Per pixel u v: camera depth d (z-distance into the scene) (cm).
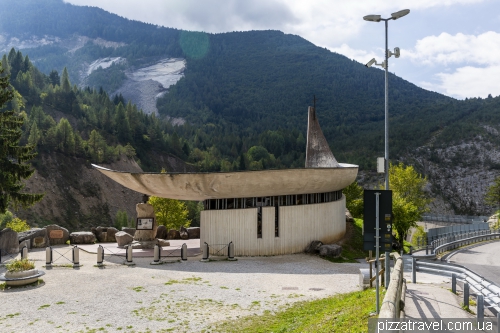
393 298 761
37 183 9688
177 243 2980
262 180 2353
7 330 1156
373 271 1834
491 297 1177
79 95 17588
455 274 1398
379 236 937
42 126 11994
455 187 12600
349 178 2866
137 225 2725
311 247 2600
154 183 2378
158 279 1789
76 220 9606
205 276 1880
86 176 10900
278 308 1401
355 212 4797
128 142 14238
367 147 15600
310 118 3519
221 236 2461
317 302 1454
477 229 4988
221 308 1391
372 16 1524
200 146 19250
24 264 1669
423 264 1678
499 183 7794
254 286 1709
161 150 15962
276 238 2520
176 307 1391
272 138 19050
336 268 2177
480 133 14212
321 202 2773
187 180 2320
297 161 16712
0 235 2362
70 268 1991
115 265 2075
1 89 3112
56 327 1184
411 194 4794
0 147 2959
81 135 14062
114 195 10944
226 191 2383
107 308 1366
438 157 13712
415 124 16800
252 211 2469
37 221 8712
